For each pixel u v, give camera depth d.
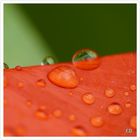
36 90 0.09
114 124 0.09
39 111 0.09
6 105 0.09
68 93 0.09
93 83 0.09
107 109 0.09
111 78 0.09
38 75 0.09
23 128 0.08
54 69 0.09
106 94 0.09
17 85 0.09
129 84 0.09
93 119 0.09
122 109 0.09
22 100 0.09
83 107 0.09
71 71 0.09
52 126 0.08
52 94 0.09
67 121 0.09
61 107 0.09
